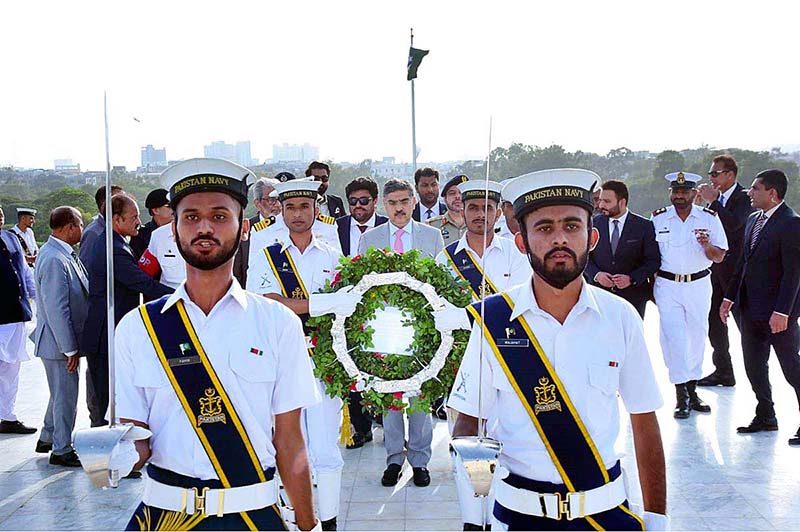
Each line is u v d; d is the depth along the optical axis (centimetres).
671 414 712
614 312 262
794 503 500
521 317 261
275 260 515
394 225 597
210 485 242
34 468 604
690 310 708
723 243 712
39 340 614
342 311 405
